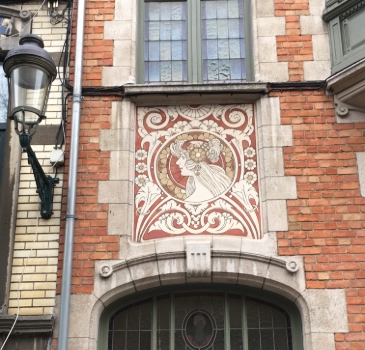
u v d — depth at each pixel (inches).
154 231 256.8
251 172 265.7
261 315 251.8
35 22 292.7
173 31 299.9
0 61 296.7
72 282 244.1
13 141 269.7
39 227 254.5
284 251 247.8
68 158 265.1
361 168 260.7
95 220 254.4
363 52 267.9
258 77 279.0
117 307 252.5
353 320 236.2
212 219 258.2
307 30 286.5
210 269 245.3
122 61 283.1
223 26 299.6
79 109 265.0
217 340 248.1
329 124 268.5
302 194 257.0
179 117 276.4
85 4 292.4
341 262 245.3
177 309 253.3
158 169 267.4
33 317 235.6
